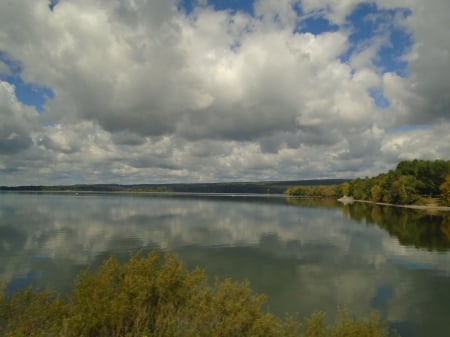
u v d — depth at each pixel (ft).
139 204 475.31
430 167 497.05
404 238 176.55
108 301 35.55
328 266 115.65
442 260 125.49
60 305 41.04
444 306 80.33
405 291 90.48
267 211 357.20
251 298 42.11
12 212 318.65
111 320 34.50
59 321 37.70
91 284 38.91
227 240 165.27
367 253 137.39
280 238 173.47
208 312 37.73
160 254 130.62
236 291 41.57
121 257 125.39
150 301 38.32
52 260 119.44
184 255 130.41
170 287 38.81
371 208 416.87
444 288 92.73
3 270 105.60
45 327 39.27
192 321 37.76
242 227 217.15
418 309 78.74
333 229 210.79
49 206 412.36
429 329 69.10
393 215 314.35
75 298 39.14
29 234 179.52
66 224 225.35
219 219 267.59
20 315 41.68
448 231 203.62
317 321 44.55
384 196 504.84
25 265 112.06
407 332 67.92
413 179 470.39
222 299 40.01
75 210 349.00
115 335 35.40
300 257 129.08
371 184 575.79
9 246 144.66
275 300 83.46
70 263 115.34
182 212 335.26
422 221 261.65
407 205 444.96
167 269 40.11
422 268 113.70
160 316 36.29
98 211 339.16
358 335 41.75
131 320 36.04
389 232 198.70
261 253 135.23
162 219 263.70
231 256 129.39
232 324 36.94
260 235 182.91
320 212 344.90
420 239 173.27
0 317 43.29
